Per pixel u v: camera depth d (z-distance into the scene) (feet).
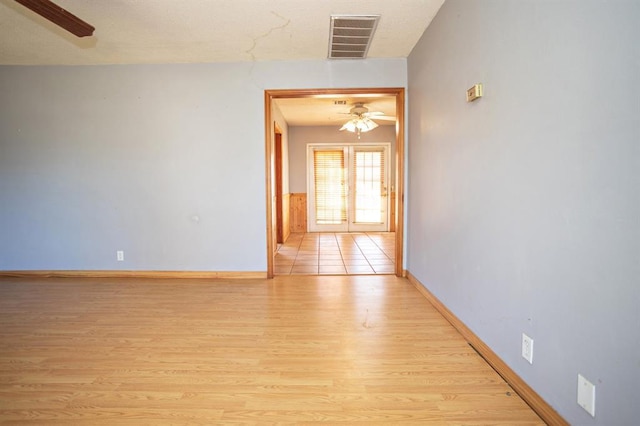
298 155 23.68
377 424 4.90
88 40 10.18
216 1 8.09
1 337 7.68
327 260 15.47
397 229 12.52
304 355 6.88
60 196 12.49
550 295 4.67
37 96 12.21
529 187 5.08
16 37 9.97
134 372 6.26
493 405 5.26
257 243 12.43
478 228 6.78
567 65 4.24
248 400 5.45
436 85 9.00
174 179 12.34
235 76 12.00
